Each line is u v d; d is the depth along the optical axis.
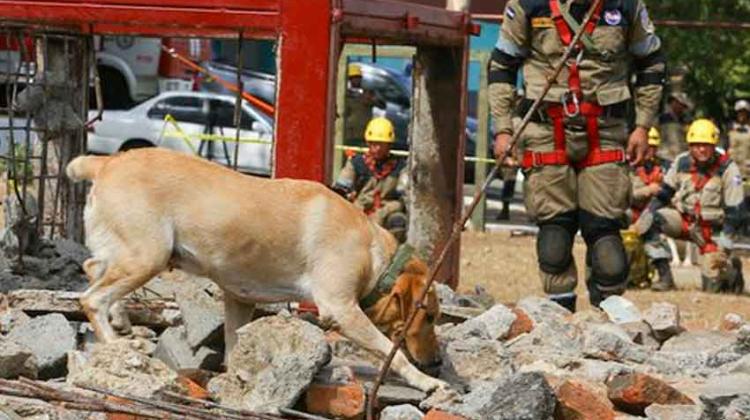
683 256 19.52
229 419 7.09
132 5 10.27
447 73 12.08
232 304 8.22
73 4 10.38
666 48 24.94
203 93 26.91
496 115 10.35
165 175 7.99
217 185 8.02
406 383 7.91
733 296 16.61
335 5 9.95
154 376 7.39
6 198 10.70
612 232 10.42
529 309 10.01
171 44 28.89
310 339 7.49
